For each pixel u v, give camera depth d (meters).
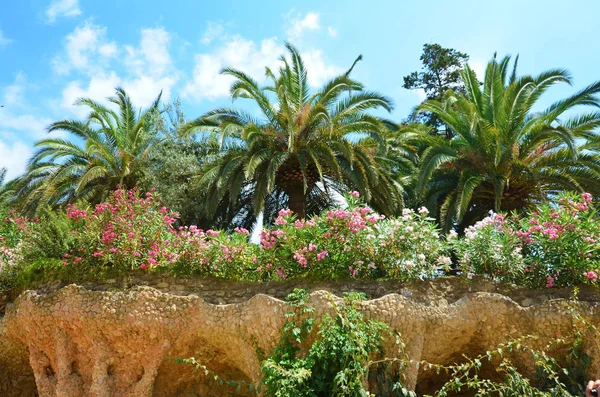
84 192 16.12
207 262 8.56
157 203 9.39
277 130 15.19
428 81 28.27
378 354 7.56
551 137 14.49
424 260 8.23
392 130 15.64
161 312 7.98
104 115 16.98
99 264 8.62
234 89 14.41
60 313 8.11
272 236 8.65
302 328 7.47
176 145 17.17
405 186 16.73
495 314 7.81
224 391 8.45
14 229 11.41
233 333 7.83
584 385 7.51
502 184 14.69
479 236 8.52
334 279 8.18
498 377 7.95
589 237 8.29
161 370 8.12
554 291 8.12
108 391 7.87
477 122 14.41
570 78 14.72
